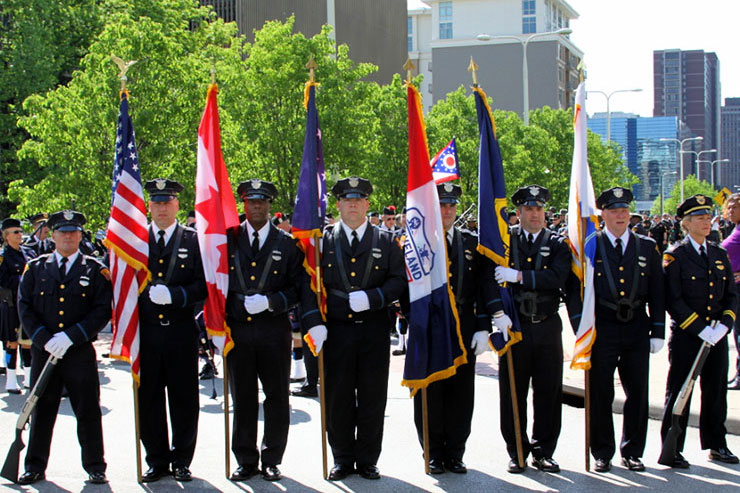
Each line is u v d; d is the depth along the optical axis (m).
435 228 6.44
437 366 6.28
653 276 6.60
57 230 6.40
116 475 6.44
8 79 28.16
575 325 6.54
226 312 6.37
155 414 6.33
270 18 44.53
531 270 6.52
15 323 9.77
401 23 61.91
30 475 6.21
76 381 6.21
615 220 6.63
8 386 9.80
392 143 28.81
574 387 8.95
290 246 6.47
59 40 31.12
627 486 6.05
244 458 6.33
